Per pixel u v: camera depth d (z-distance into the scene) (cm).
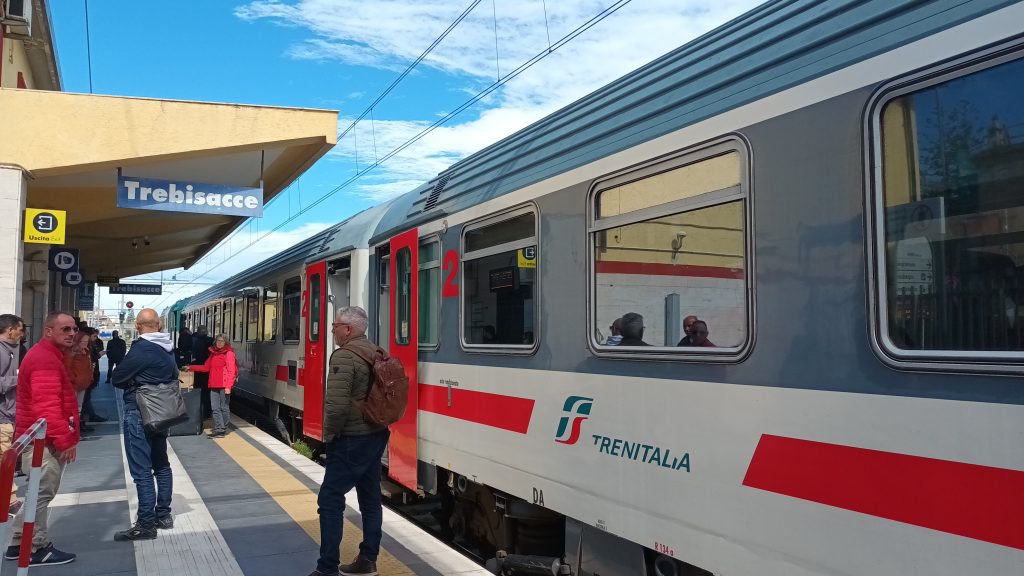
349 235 920
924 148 271
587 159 448
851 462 284
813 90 311
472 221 585
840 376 291
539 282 489
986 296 249
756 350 327
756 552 322
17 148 892
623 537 404
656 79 421
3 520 339
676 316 376
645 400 391
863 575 276
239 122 996
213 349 1188
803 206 311
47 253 1314
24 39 1184
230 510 671
